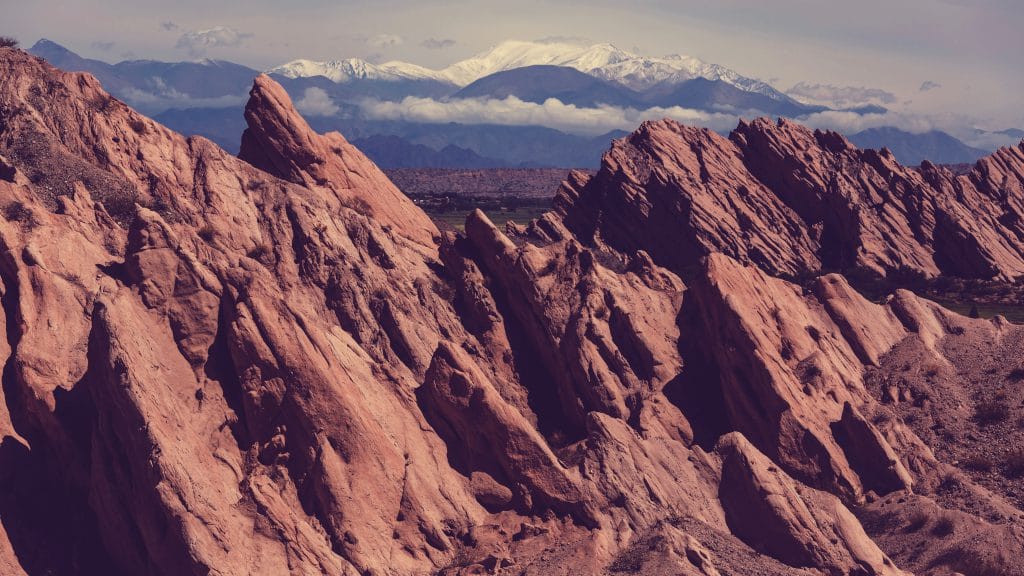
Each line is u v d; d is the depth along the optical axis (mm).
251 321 101625
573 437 118188
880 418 121562
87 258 108625
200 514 89875
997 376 130375
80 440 98875
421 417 106312
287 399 100312
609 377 118500
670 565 94625
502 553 98375
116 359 94188
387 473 99688
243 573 89375
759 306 126312
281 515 92938
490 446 104625
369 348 118000
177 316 103625
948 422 124750
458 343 123250
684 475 107312
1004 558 101500
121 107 133500
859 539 103375
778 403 115125
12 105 129375
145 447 91688
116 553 94375
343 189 139625
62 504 98000
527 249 125875
